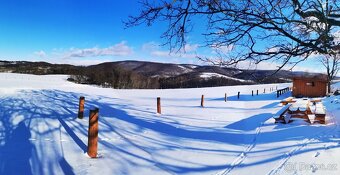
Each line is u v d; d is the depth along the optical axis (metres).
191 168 6.84
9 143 7.84
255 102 31.05
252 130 12.16
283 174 6.19
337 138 9.41
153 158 7.47
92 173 6.19
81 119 11.65
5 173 5.90
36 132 9.09
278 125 12.77
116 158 7.26
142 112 16.36
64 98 21.17
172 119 14.45
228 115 17.50
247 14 4.95
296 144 8.89
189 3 4.96
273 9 4.76
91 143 7.23
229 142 9.76
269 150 8.41
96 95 27.23
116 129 10.52
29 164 6.44
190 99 34.12
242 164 7.16
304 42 5.24
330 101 22.38
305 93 41.75
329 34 5.32
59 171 6.19
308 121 13.00
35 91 25.34
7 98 18.34
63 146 7.86
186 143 9.36
